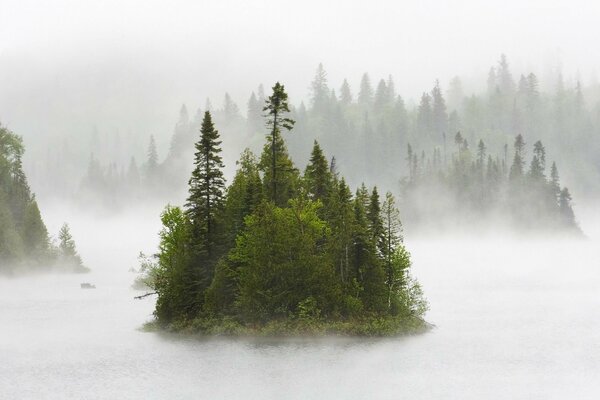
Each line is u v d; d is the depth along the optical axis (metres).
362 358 51.69
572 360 51.75
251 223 60.34
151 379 45.62
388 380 45.25
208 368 48.59
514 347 56.50
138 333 62.59
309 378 45.72
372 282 61.34
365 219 62.78
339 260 61.62
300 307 59.25
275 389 43.06
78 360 51.62
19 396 41.81
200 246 63.06
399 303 63.12
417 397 41.28
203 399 40.91
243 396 41.59
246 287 59.25
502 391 42.62
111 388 43.44
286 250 59.84
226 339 58.28
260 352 53.59
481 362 50.72
